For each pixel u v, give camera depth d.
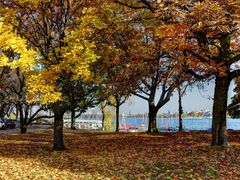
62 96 18.88
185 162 13.73
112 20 19.89
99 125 58.66
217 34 15.22
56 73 17.38
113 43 22.36
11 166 14.73
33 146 21.53
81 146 21.36
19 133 32.38
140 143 21.84
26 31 19.20
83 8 18.48
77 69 16.81
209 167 12.50
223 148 16.39
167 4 14.06
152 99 30.84
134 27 22.97
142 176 12.14
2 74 30.02
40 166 14.79
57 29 18.78
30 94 17.14
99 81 20.11
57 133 19.92
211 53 16.78
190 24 13.71
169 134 27.64
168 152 17.06
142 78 26.56
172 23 14.66
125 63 21.64
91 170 13.75
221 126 17.14
